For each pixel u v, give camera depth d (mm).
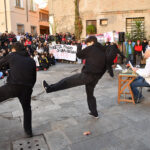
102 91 5598
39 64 9516
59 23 14688
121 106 4328
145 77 3988
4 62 2910
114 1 12742
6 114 4078
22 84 2766
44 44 12094
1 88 2785
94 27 13406
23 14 21266
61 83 3309
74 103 4621
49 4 14820
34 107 4410
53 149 2711
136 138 2947
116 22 12906
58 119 3725
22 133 3232
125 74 4379
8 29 19344
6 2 18906
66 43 12844
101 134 3094
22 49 2977
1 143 2932
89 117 3768
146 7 11961
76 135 3084
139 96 4629
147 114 3844
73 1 13992
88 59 3211
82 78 3244
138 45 10656
